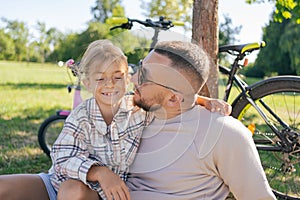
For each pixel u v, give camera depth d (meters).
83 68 1.83
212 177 1.86
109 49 1.81
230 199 2.95
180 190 1.85
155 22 2.96
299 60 19.95
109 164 1.86
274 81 2.98
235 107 3.11
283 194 3.15
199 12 2.99
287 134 2.99
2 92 9.63
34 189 1.89
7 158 4.15
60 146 1.83
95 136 1.84
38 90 10.32
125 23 3.04
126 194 1.74
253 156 1.81
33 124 5.84
